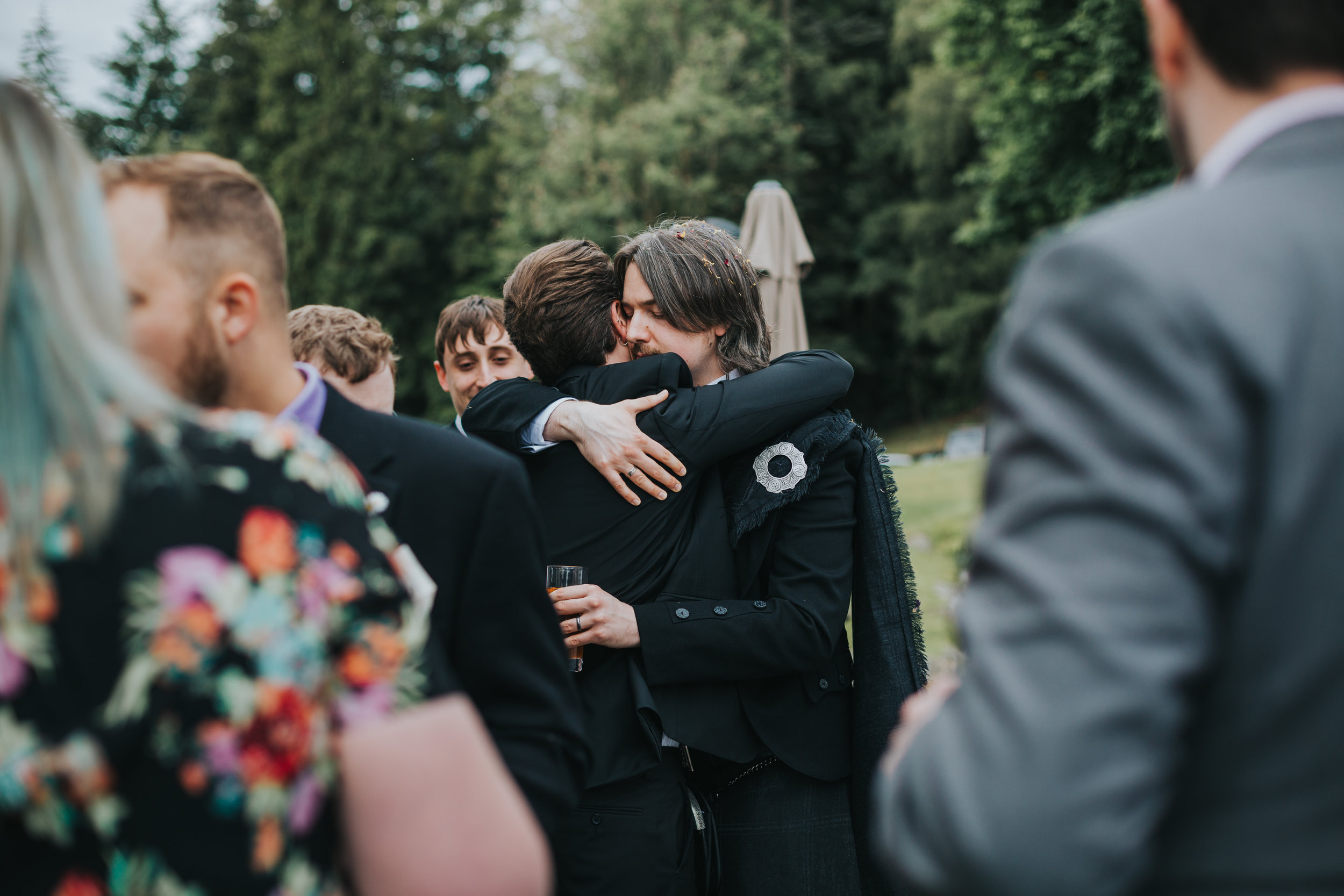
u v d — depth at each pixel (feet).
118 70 92.07
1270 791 1.97
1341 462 1.92
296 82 82.33
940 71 71.46
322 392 4.16
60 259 2.24
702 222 6.87
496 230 75.31
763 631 5.82
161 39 92.53
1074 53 41.88
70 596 2.15
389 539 2.72
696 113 68.49
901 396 86.22
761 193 13.79
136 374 2.29
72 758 2.10
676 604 5.86
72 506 2.17
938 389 83.20
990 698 2.00
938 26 48.60
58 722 2.11
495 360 9.35
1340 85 2.28
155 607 2.16
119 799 2.12
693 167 69.67
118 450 2.26
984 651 2.05
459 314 9.39
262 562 2.29
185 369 3.30
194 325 3.30
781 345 13.26
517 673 4.17
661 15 71.82
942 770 2.08
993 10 44.83
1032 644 1.95
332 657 2.46
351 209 76.38
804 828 6.15
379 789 2.44
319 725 2.34
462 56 84.89
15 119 2.29
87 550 2.16
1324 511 1.92
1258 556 1.94
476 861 2.51
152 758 2.12
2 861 2.15
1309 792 1.94
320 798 2.36
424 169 80.74
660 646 5.70
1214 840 2.01
